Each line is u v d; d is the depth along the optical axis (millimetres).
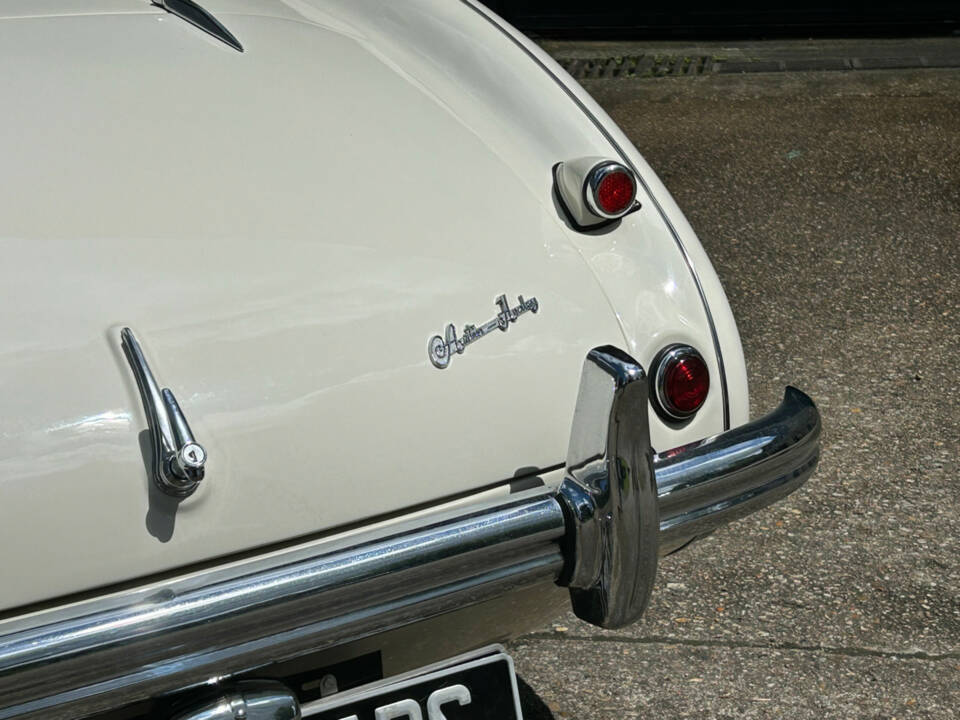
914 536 3080
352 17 2578
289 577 2074
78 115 2238
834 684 2758
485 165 2391
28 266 2100
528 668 2793
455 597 2158
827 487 3213
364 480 2152
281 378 2129
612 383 2184
